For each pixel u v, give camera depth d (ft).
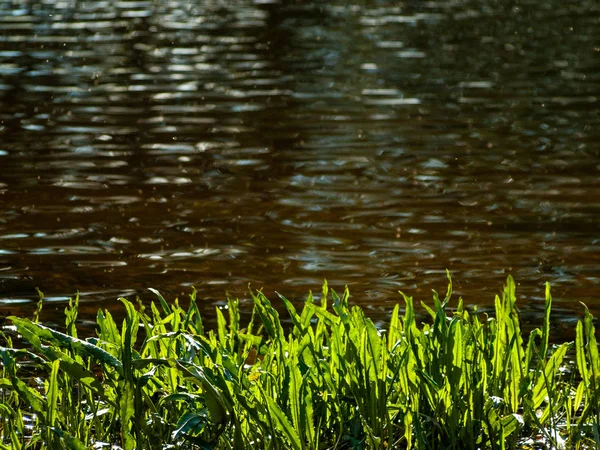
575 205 40.09
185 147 51.70
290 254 33.81
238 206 40.29
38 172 46.21
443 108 62.34
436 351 18.06
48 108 62.23
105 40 94.38
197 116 59.93
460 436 17.76
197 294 29.55
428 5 125.49
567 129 55.52
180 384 18.79
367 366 17.88
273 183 44.19
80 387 18.66
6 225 37.42
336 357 18.34
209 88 69.87
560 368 21.24
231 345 19.07
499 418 17.74
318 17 113.50
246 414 17.53
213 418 16.51
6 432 18.19
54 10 120.16
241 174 45.93
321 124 57.52
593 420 18.16
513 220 38.04
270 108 62.49
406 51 87.56
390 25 105.60
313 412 18.16
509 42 92.79
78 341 16.71
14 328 19.07
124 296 29.30
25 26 104.37
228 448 17.11
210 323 26.78
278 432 17.21
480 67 78.84
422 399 18.44
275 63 81.25
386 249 34.37
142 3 129.49
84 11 119.14
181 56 84.89
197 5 127.65
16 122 57.88
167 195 42.14
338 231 36.65
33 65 79.71
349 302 28.73
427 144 52.03
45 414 17.65
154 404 18.54
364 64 80.43
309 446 16.99
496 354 18.70
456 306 28.25
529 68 78.07
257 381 17.42
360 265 32.50
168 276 31.37
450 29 102.12
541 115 59.77
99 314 19.35
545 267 32.09
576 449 17.98
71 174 45.85
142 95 67.05
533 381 19.47
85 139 53.57
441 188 43.14
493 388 18.61
